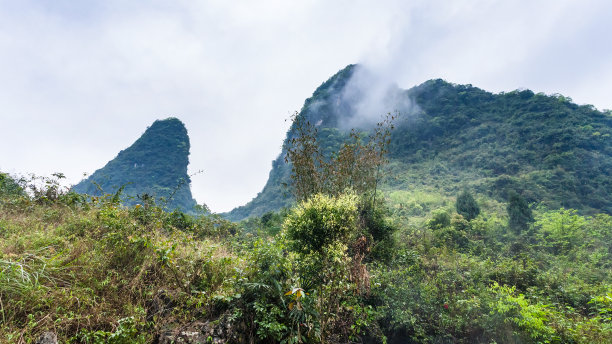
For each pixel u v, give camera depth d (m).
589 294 6.24
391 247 8.49
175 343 2.73
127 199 6.03
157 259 3.49
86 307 2.65
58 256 3.15
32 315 2.30
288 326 3.42
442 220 18.94
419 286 6.14
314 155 9.53
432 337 5.26
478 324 5.16
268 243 4.27
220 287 3.53
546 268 8.98
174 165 108.81
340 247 4.15
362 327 4.95
